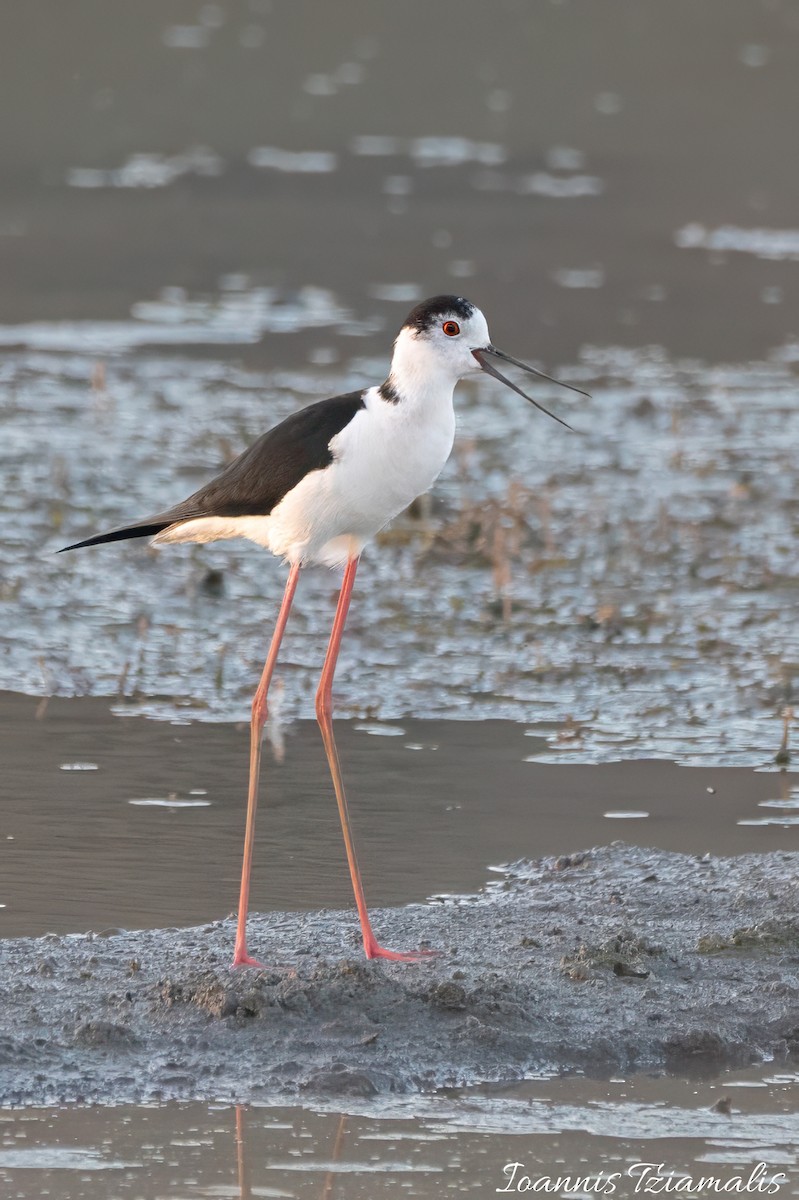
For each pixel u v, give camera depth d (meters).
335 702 12.03
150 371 20.98
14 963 8.28
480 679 12.55
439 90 37.75
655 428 19.31
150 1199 6.56
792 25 42.94
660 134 35.19
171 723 11.61
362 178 31.59
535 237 28.12
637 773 10.97
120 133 33.81
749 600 14.26
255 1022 7.77
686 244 28.12
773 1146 7.10
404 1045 7.70
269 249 26.89
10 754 10.95
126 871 9.38
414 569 14.86
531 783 10.76
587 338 23.02
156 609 13.76
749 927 8.85
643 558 15.12
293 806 10.33
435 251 27.02
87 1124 7.07
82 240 27.02
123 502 16.05
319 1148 6.97
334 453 8.54
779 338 23.41
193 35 41.22
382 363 21.52
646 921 8.98
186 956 8.38
